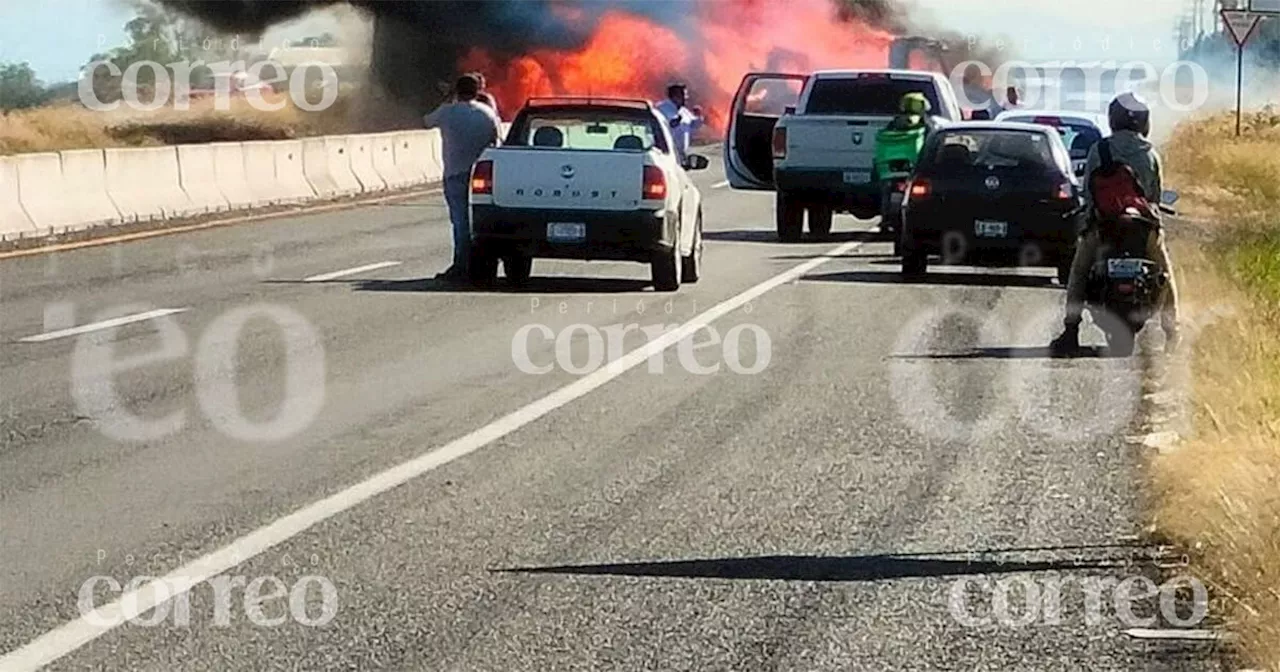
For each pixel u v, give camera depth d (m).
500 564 9.52
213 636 8.23
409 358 16.69
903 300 21.80
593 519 10.55
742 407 14.38
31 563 9.47
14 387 14.79
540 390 15.03
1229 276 21.83
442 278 23.62
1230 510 9.85
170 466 11.90
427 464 12.03
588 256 22.59
